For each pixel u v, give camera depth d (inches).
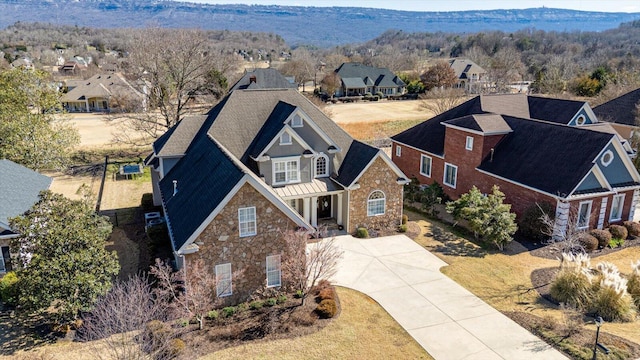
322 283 904.9
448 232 1217.4
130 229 1234.6
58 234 780.0
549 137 1235.2
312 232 880.9
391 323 805.2
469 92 3954.2
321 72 5413.4
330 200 1284.4
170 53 2009.1
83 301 764.0
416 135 1647.4
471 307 857.5
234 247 828.6
